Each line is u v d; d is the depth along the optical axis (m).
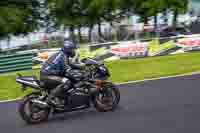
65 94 9.94
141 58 23.05
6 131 9.27
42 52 21.00
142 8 32.16
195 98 11.54
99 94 10.30
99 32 31.30
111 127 8.97
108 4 31.56
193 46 24.36
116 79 16.34
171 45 23.84
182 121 9.10
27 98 9.70
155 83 14.69
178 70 17.89
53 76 9.83
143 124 9.04
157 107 10.63
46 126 9.42
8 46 30.14
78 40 31.16
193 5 36.12
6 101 13.09
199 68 18.23
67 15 32.28
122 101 11.62
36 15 32.69
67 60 9.96
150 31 30.30
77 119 9.83
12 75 19.17
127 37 29.73
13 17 30.55
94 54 22.02
